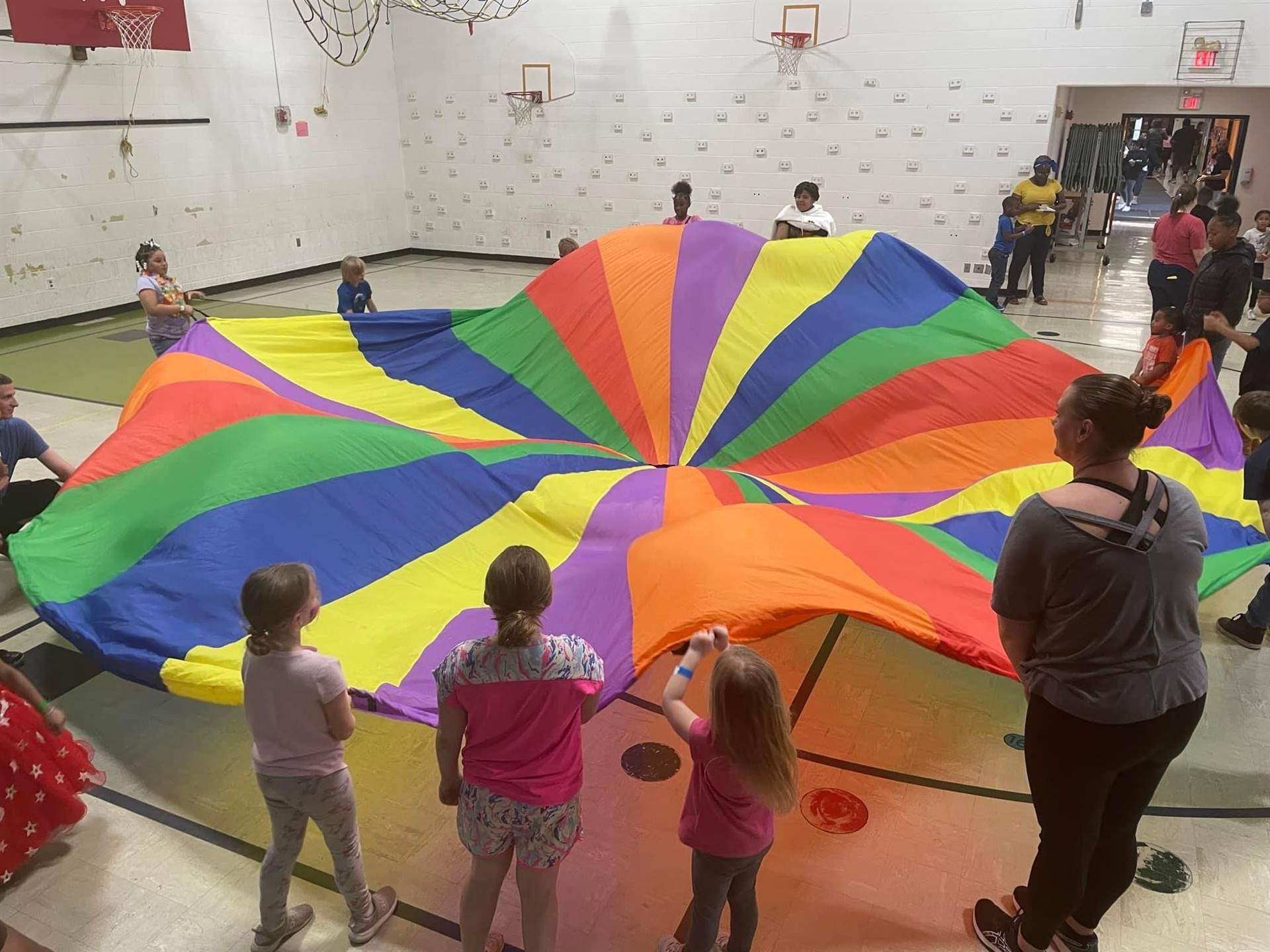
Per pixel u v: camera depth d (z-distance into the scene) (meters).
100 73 9.38
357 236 13.09
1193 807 2.88
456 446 3.96
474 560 3.32
